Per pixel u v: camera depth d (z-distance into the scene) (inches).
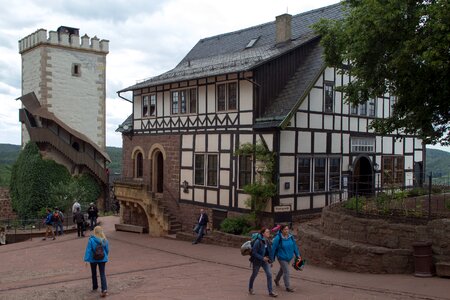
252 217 784.3
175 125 994.7
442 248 444.1
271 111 793.6
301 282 448.8
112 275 542.6
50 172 1429.6
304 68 842.2
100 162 1557.6
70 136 1491.1
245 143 817.5
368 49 526.9
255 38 1030.4
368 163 955.3
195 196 938.7
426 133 569.6
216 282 469.1
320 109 842.8
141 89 1097.4
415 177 1047.0
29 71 1556.3
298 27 969.5
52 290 464.1
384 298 372.2
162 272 549.6
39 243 917.2
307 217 819.4
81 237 962.1
